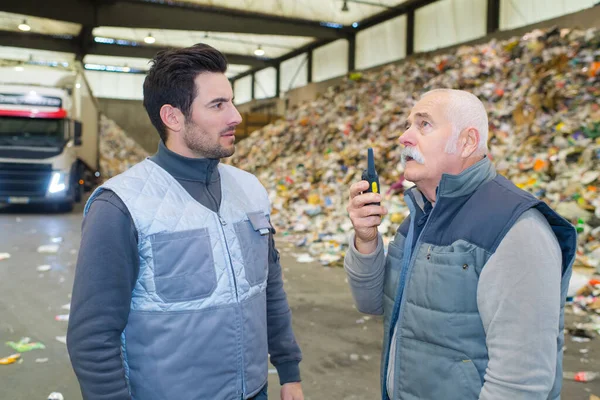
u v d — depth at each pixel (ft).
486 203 4.43
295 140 46.01
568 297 15.14
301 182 36.70
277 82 82.48
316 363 11.52
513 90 31.40
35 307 15.49
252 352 4.90
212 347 4.59
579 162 22.74
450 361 4.48
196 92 4.59
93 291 4.19
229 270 4.74
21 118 37.19
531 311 3.96
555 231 4.43
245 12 56.95
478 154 4.75
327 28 61.77
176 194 4.71
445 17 51.49
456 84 35.70
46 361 11.43
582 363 11.18
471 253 4.38
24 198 37.22
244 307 4.83
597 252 17.79
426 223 4.78
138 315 4.51
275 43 73.36
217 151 4.75
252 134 53.36
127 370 4.60
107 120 91.91
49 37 68.23
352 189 5.29
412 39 55.31
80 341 4.17
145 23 53.88
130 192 4.52
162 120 4.75
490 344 4.15
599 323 13.48
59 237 28.27
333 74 69.46
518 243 4.11
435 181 4.85
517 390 3.92
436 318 4.53
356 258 5.41
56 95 37.47
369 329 13.74
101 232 4.28
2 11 48.14
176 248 4.54
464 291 4.40
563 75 28.58
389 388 5.17
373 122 38.86
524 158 25.14
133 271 4.41
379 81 46.32
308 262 21.99
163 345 4.49
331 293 17.20
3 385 10.22
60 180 38.01
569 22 38.11
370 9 57.16
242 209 5.12
